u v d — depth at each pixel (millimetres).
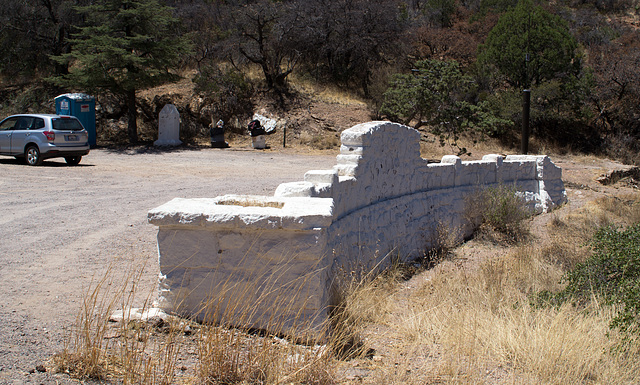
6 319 4242
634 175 21531
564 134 28469
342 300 5141
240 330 4047
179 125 23625
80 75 21766
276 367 3639
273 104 25938
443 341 4805
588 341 4902
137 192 11406
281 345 3990
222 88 25828
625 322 5215
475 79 28672
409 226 9352
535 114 26062
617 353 4742
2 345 3699
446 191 11195
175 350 3898
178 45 23359
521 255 9023
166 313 4504
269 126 24719
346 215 7152
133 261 6297
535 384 4137
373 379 3863
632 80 28406
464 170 12031
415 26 34938
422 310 5688
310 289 4309
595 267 7000
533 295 6715
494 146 25547
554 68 27609
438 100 20609
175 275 4520
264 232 4363
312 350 3891
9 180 12625
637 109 28656
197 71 28641
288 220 4207
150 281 5637
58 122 15844
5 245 6668
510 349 4789
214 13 33312
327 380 3652
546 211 14055
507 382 4156
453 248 10234
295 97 26609
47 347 3762
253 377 3600
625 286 6266
